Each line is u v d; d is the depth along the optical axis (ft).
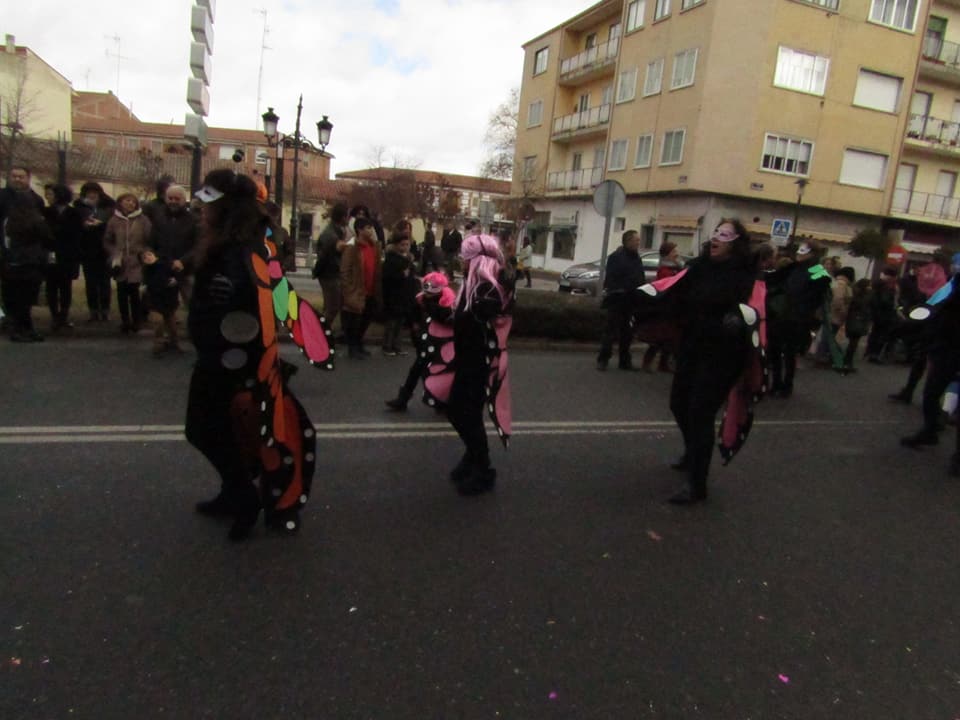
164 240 25.23
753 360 14.79
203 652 8.75
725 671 9.18
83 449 15.52
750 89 88.63
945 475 18.84
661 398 25.76
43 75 142.41
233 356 10.44
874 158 97.45
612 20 115.75
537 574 11.42
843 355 37.42
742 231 14.71
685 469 17.19
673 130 94.63
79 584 10.10
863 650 9.93
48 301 28.27
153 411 18.71
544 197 131.54
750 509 15.15
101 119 210.59
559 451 18.20
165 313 25.66
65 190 28.32
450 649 9.19
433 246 42.22
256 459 11.68
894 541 13.99
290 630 9.35
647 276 67.00
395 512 13.43
